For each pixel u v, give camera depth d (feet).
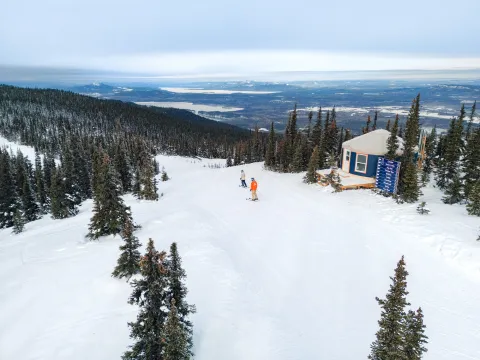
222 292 34.45
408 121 69.82
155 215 62.13
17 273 39.96
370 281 39.06
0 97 545.03
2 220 108.47
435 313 32.76
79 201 108.88
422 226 49.85
